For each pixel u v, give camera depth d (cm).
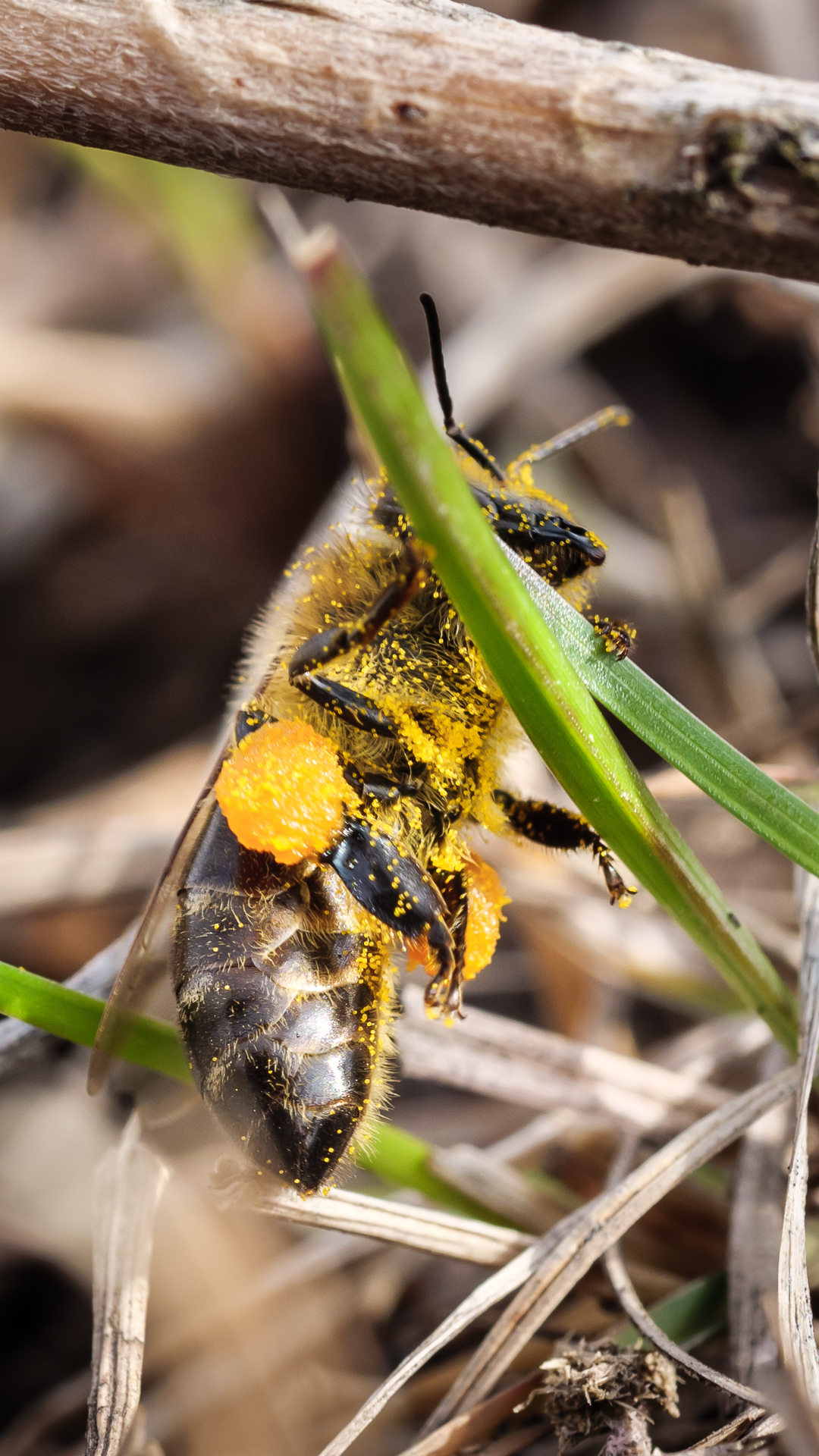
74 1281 9
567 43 7
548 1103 8
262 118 7
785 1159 8
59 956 9
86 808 10
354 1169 8
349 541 8
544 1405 8
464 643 8
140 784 10
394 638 8
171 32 7
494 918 8
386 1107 8
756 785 7
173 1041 8
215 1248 8
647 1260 8
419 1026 8
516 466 8
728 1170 8
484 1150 9
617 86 7
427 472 7
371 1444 8
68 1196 9
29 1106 9
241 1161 7
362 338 7
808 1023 8
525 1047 8
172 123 7
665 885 8
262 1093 7
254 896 8
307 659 8
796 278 7
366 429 7
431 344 8
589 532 8
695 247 7
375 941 8
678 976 9
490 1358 8
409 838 8
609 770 7
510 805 8
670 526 10
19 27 7
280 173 7
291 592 8
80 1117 9
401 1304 8
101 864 9
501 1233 8
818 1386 7
